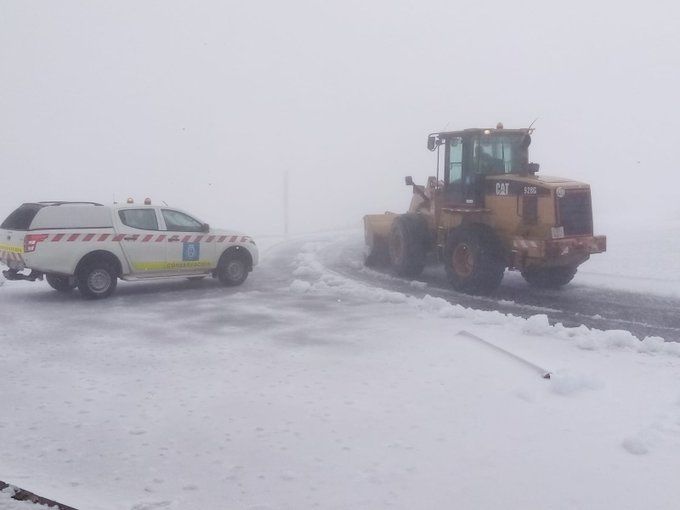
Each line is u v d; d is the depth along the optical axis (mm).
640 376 7473
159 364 8148
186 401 6805
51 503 4684
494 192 13742
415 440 5801
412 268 15688
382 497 4844
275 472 5250
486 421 6199
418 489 4953
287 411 6504
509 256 13375
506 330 9695
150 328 10180
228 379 7523
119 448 5699
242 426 6145
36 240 12219
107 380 7516
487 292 13703
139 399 6875
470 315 10594
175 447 5715
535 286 14555
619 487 4941
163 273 13602
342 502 4781
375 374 7648
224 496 4887
